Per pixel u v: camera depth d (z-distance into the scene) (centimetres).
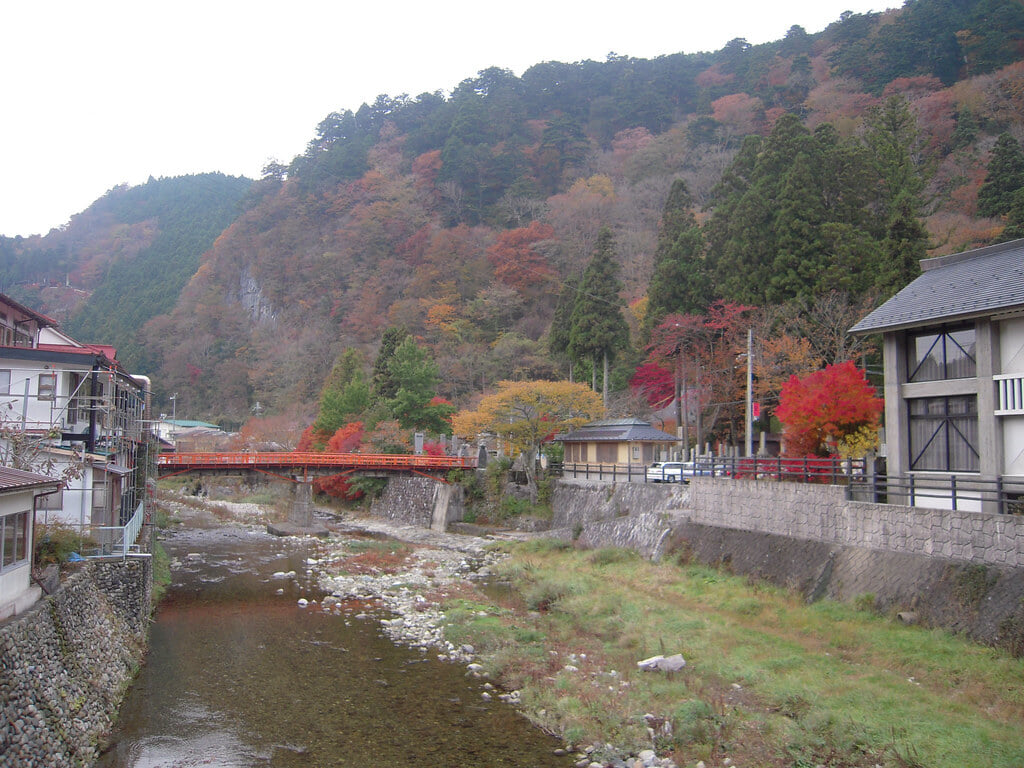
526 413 4138
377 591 2711
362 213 10100
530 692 1584
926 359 2030
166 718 1476
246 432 7631
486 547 3672
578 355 5094
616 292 5103
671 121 10456
